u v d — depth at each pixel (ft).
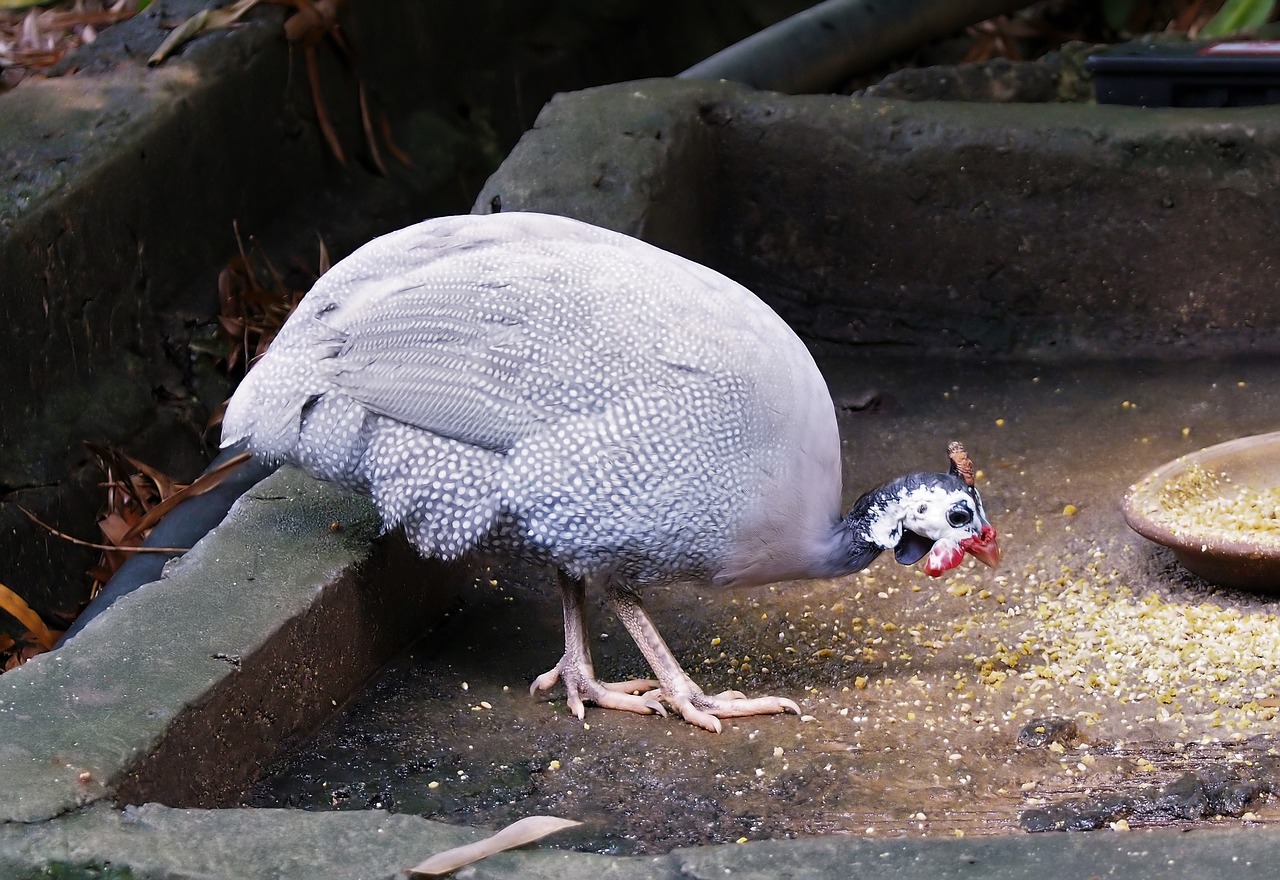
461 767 14.88
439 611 18.11
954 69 30.53
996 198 23.41
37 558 22.31
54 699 13.10
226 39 27.35
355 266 15.76
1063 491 20.52
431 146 32.50
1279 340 23.13
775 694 16.66
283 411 15.37
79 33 31.73
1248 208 22.66
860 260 24.31
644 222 21.35
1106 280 23.53
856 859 10.48
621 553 15.30
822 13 31.14
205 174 26.58
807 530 15.90
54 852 11.04
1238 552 16.83
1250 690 15.42
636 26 37.91
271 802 14.08
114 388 24.14
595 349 14.88
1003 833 12.56
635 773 14.71
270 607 14.89
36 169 23.45
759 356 15.37
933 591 18.75
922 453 21.93
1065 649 16.93
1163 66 24.27
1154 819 12.84
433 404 14.92
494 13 35.04
